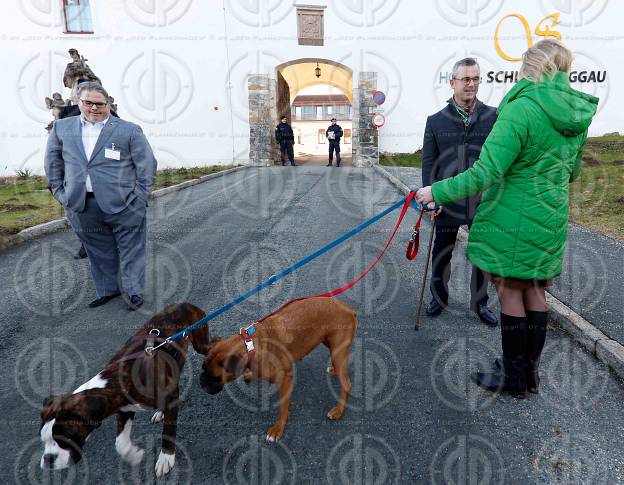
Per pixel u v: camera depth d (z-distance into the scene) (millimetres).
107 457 2299
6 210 7844
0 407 2645
